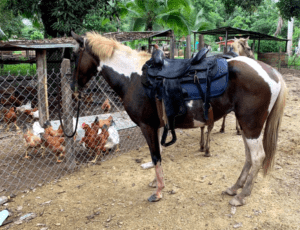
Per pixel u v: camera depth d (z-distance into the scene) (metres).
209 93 2.90
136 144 5.95
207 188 3.77
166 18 14.35
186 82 2.94
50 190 3.95
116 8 11.55
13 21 19.39
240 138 5.83
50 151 5.00
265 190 3.60
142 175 4.35
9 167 4.77
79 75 3.52
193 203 3.40
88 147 4.88
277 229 2.80
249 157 3.35
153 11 14.28
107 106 7.83
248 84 2.84
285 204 3.25
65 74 4.32
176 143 5.75
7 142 6.15
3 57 15.93
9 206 3.52
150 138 3.28
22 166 4.70
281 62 20.70
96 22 13.98
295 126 6.37
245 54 6.36
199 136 6.14
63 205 3.52
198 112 3.00
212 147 5.41
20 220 3.19
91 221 3.14
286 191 3.55
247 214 3.09
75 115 7.06
